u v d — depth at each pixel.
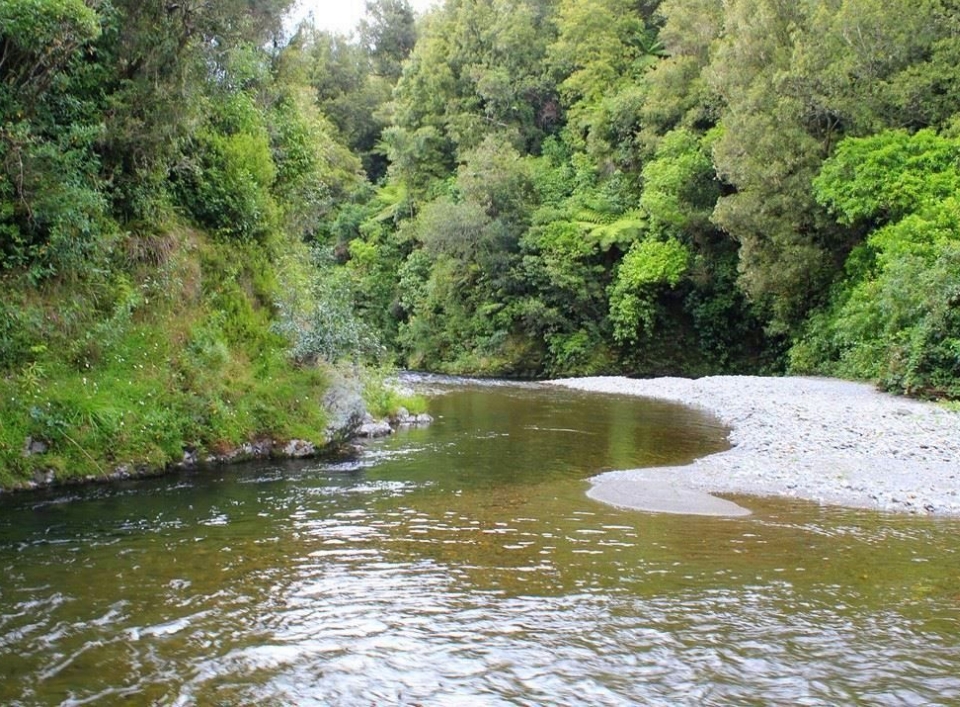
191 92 12.57
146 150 12.41
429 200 48.03
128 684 4.40
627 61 45.22
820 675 4.68
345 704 4.26
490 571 6.52
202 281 13.16
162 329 11.75
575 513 8.59
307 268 17.75
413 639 5.12
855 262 26.80
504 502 9.10
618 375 37.03
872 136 25.50
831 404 19.30
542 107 49.12
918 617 5.61
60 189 10.38
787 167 27.41
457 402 21.56
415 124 51.53
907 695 4.45
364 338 15.16
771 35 29.78
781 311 31.56
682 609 5.71
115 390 10.39
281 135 18.53
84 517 7.92
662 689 4.49
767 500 9.52
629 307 35.56
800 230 28.55
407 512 8.52
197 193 13.92
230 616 5.43
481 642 5.08
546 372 38.62
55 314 10.38
